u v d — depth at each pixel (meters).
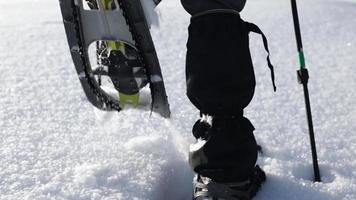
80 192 1.40
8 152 1.64
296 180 1.50
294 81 2.38
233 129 1.34
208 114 1.36
